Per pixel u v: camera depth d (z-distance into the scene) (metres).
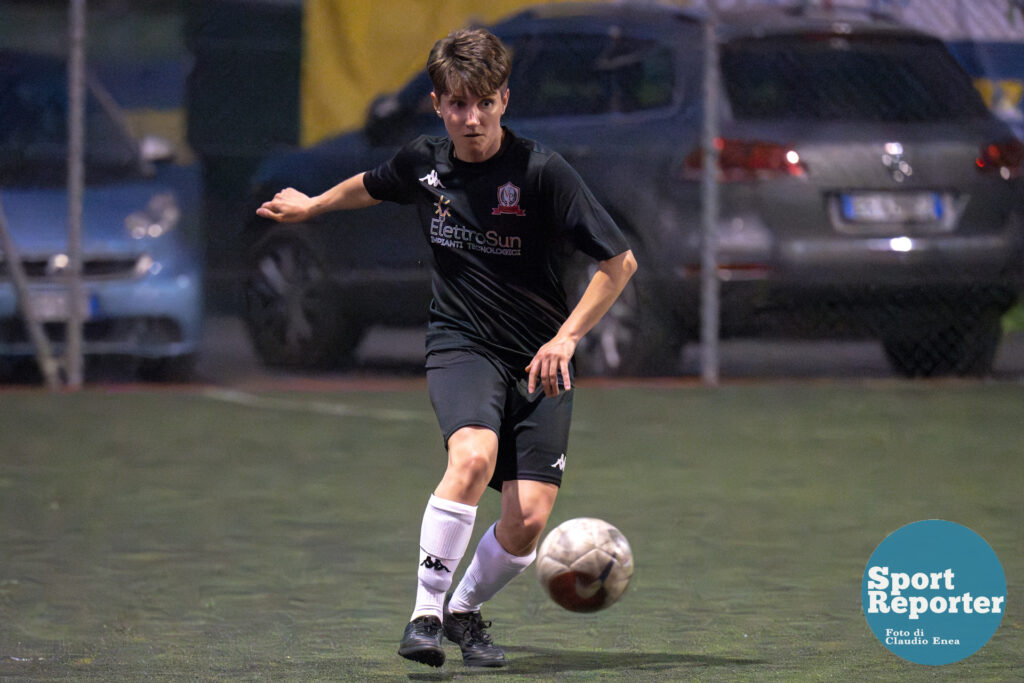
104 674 16.41
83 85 40.56
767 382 40.62
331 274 41.03
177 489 27.30
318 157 40.56
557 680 16.28
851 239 35.78
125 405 37.12
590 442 32.16
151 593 20.19
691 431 33.50
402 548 22.89
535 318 17.06
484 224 16.83
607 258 16.56
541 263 16.95
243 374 42.28
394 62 39.91
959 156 36.03
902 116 36.41
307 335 41.66
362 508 25.73
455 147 16.92
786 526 24.36
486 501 26.89
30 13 48.38
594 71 37.69
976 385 40.16
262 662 16.95
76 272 37.88
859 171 35.72
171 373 41.19
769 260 35.97
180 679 16.22
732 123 36.22
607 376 39.22
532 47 38.16
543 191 16.62
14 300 38.22
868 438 32.75
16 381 41.31
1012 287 36.69
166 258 38.56
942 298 37.59
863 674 16.45
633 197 36.91
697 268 36.59
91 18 54.84
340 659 17.12
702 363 39.47
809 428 33.94
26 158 40.09
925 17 38.78
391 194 17.67
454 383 16.84
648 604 19.72
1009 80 38.34
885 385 40.22
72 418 35.16
